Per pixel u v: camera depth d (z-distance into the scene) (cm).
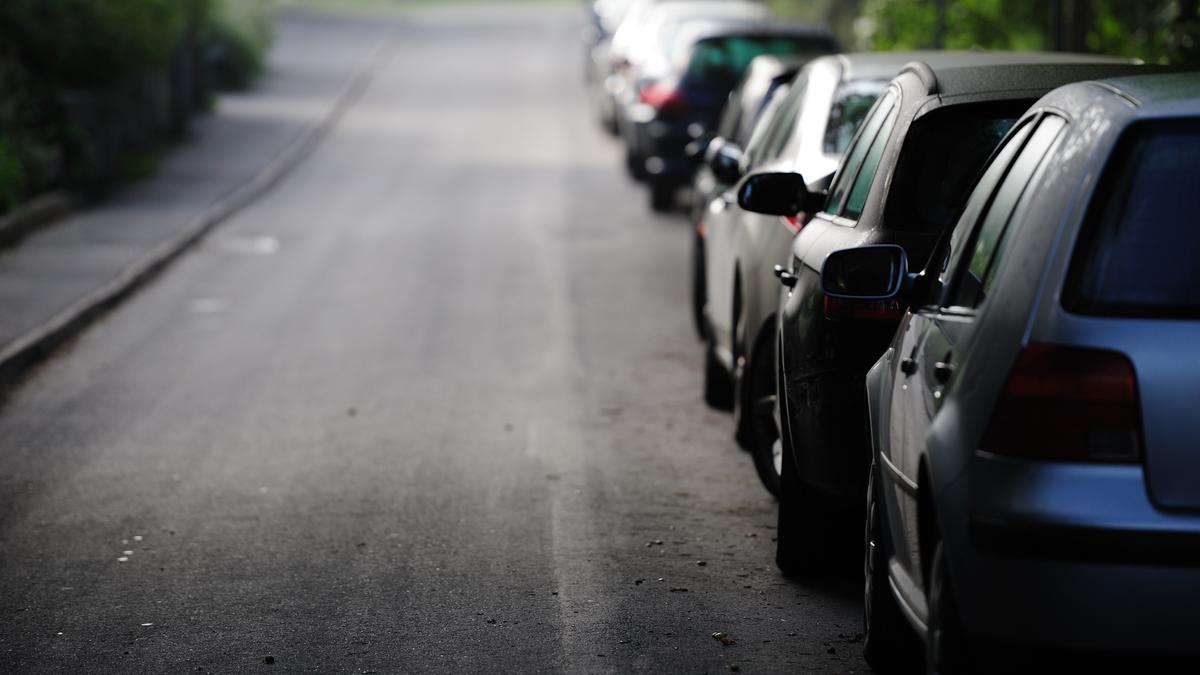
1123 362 859
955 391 949
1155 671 857
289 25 11944
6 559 1638
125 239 3950
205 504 1834
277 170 5462
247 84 8188
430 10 14450
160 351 2788
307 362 2673
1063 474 859
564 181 5278
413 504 1819
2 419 2311
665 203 4572
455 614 1434
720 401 2325
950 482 918
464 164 5722
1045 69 1466
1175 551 843
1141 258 875
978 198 1122
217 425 2239
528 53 10419
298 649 1349
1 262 3600
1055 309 877
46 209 4203
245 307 3203
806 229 1596
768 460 1769
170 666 1315
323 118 6994
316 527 1733
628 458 2022
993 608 880
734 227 2123
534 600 1471
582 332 2916
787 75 2608
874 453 1205
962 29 4125
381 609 1454
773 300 1739
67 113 4628
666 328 2953
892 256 1193
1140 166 890
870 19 4488
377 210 4662
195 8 6931
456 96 8131
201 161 5628
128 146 5494
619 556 1606
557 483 1902
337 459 2038
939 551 966
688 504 1802
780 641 1346
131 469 2005
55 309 3034
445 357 2700
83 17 4962
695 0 5722
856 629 1374
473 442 2119
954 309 1047
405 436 2158
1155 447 854
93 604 1487
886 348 1378
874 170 1449
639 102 4784
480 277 3534
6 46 4844
